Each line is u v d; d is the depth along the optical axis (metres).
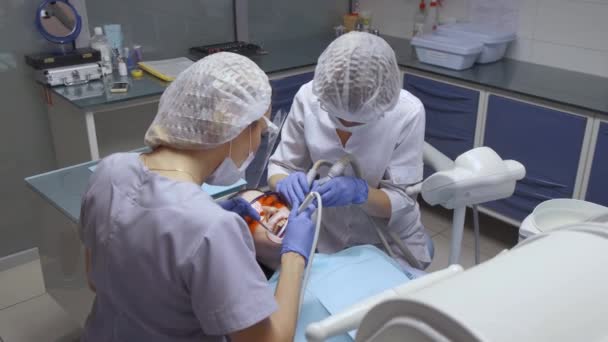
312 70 3.20
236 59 1.09
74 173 1.75
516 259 0.45
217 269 0.91
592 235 0.48
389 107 1.50
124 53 2.93
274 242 1.24
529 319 0.38
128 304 1.01
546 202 1.27
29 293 2.70
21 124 2.80
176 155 1.05
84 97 2.44
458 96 3.02
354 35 1.50
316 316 1.11
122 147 2.88
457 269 0.65
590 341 0.38
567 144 2.64
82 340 1.20
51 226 1.92
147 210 0.96
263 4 3.54
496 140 2.92
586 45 2.98
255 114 1.07
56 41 2.69
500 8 3.30
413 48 3.55
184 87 1.05
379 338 0.44
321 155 1.73
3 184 2.83
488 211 3.07
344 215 1.72
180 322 1.00
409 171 1.70
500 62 3.29
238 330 0.93
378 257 1.28
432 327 0.40
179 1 3.13
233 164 1.12
